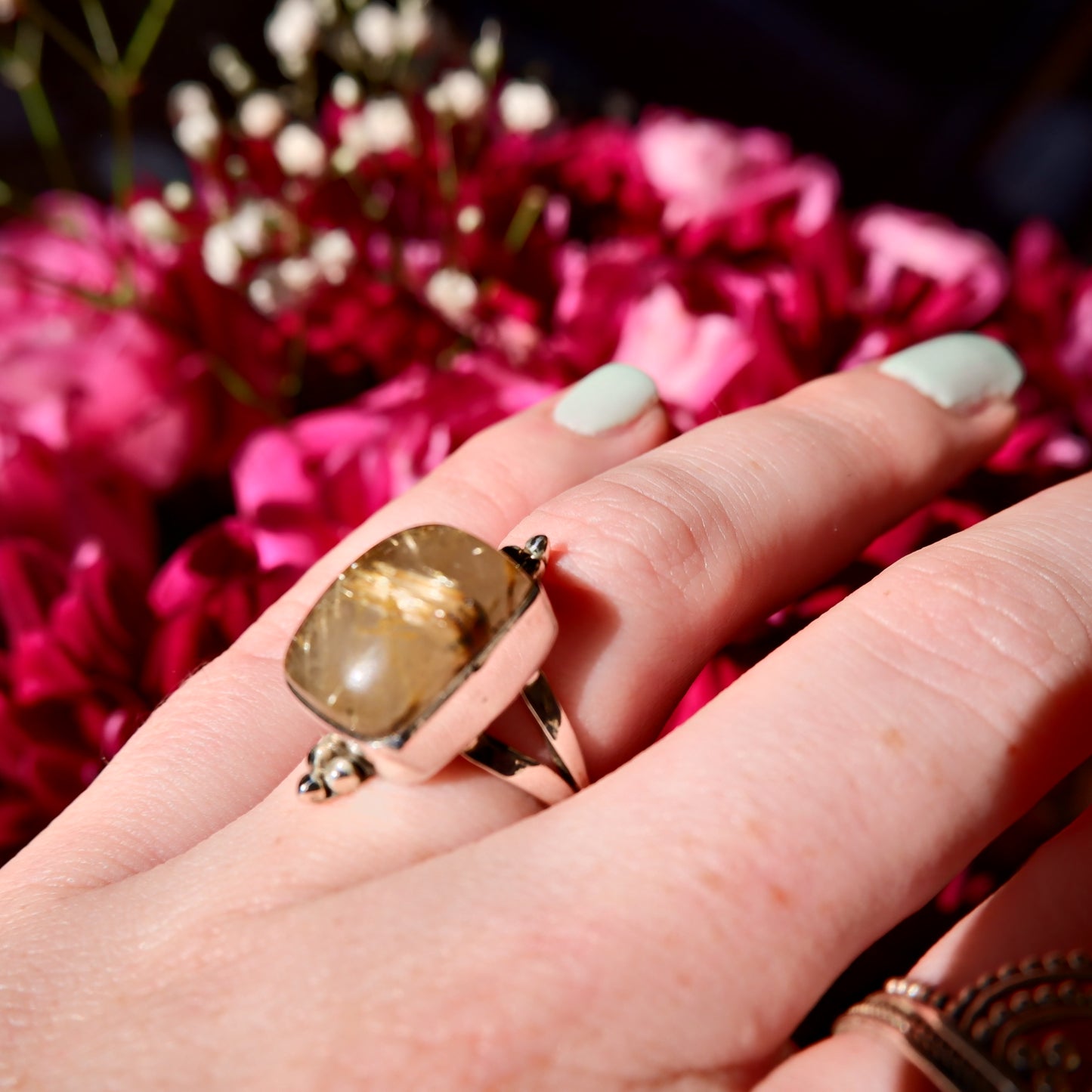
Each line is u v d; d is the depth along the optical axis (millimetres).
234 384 143
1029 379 137
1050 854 85
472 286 145
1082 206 242
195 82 219
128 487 139
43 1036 80
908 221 150
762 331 126
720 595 98
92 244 157
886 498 109
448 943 79
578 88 250
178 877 88
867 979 108
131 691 121
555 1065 75
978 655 87
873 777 83
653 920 78
